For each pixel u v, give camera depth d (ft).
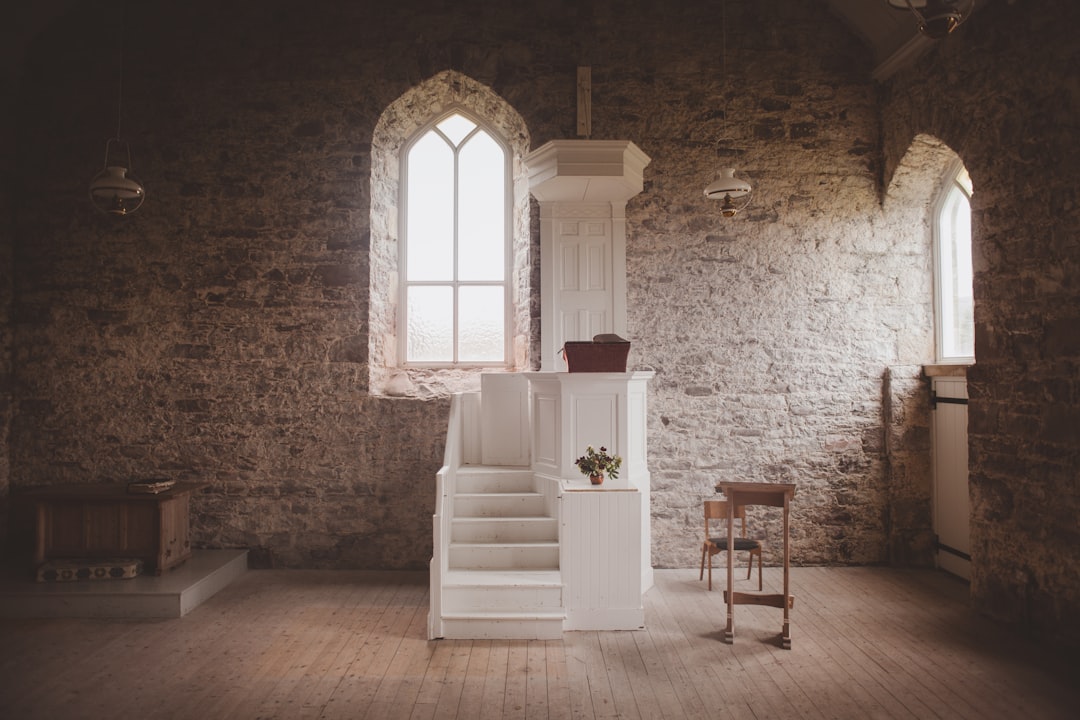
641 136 21.97
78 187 21.81
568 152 18.78
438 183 23.50
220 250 21.80
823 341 21.88
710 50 22.12
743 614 17.35
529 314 21.72
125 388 21.58
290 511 21.48
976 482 17.33
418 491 21.47
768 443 21.71
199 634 16.14
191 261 21.76
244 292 21.74
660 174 21.94
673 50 22.09
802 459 21.72
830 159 22.09
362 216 21.89
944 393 20.83
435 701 12.80
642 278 21.76
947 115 18.57
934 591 19.12
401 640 15.79
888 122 21.58
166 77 21.94
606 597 16.40
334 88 22.00
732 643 15.49
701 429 21.67
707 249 21.89
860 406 21.83
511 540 18.13
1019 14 15.78
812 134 22.12
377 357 22.31
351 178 21.93
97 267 21.72
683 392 21.72
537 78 21.94
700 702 12.74
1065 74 14.48
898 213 22.04
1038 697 12.88
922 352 21.91
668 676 13.83
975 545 17.40
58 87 21.90
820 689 13.25
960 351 20.88
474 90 22.41
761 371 21.80
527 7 22.08
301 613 17.56
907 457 21.45
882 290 21.97
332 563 21.44
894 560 21.47
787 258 21.94
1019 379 15.88
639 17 22.12
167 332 21.66
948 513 20.67
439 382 22.68
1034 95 15.37
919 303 21.98
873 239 22.06
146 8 21.97
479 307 23.45
